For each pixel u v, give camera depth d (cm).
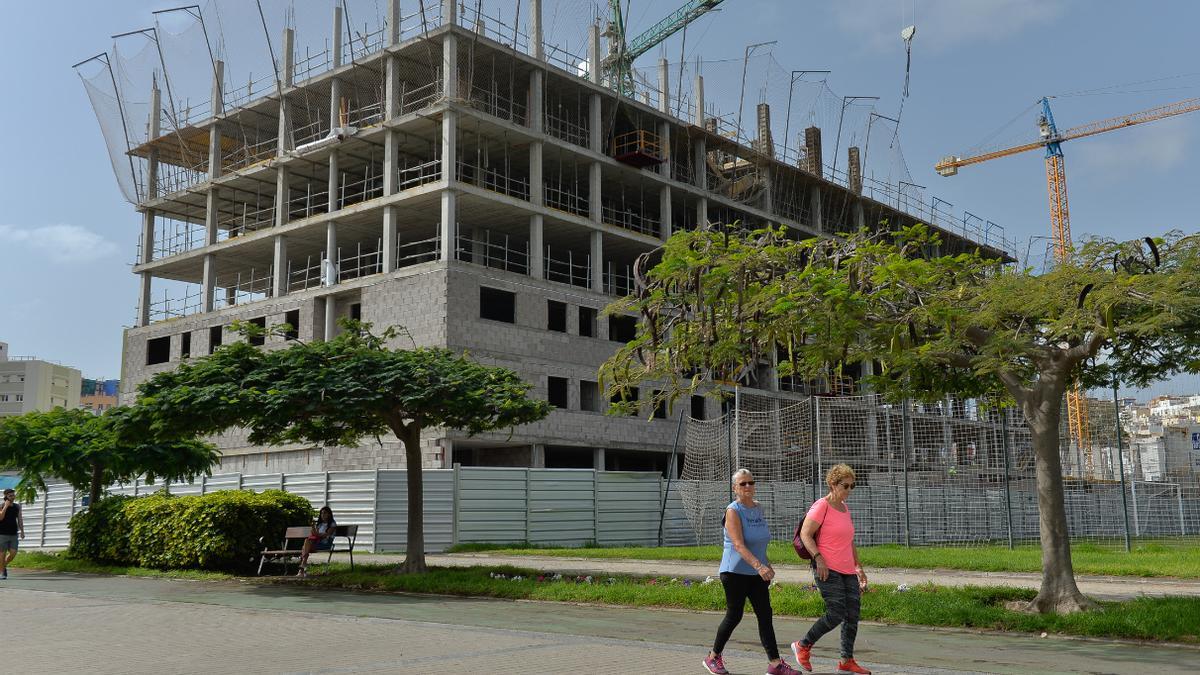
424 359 1919
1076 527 3000
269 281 6184
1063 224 10469
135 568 2284
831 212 7031
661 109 6269
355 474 3059
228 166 6000
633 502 3372
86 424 2691
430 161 5222
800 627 1230
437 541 3017
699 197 5834
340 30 5297
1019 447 3095
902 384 1555
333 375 1794
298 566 2262
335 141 4938
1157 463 2988
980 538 2973
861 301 1246
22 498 2684
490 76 5106
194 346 5338
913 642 1098
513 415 1902
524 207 4762
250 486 3272
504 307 5016
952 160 11094
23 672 918
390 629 1216
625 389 1568
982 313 1274
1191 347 1323
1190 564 1894
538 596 1576
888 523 2933
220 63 5747
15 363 12119
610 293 5200
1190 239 1220
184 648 1063
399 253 5606
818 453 2942
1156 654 1009
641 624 1258
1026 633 1166
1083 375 1466
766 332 1340
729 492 2836
